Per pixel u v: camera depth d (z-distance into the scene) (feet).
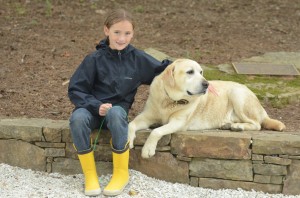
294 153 12.59
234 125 13.73
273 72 19.34
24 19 26.25
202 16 28.58
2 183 13.08
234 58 21.71
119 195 12.45
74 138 12.31
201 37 24.81
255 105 14.19
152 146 12.94
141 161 13.51
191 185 13.39
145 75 13.32
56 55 21.42
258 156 12.79
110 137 13.38
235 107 14.19
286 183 12.84
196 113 13.76
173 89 12.78
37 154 13.89
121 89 12.87
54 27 25.29
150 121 13.70
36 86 18.22
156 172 13.51
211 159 13.11
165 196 12.56
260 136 12.94
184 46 23.35
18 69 19.71
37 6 28.68
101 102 12.46
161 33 25.25
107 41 13.03
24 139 13.83
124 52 12.88
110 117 12.08
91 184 12.46
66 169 13.85
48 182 13.28
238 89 14.30
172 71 12.82
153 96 13.28
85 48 22.45
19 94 17.40
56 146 13.71
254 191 13.02
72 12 28.07
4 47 22.06
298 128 14.78
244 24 27.40
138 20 27.25
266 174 12.88
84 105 12.39
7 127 13.83
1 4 28.68
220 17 28.55
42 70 19.74
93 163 12.68
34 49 22.00
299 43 24.52
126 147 12.52
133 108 16.61
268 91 17.69
